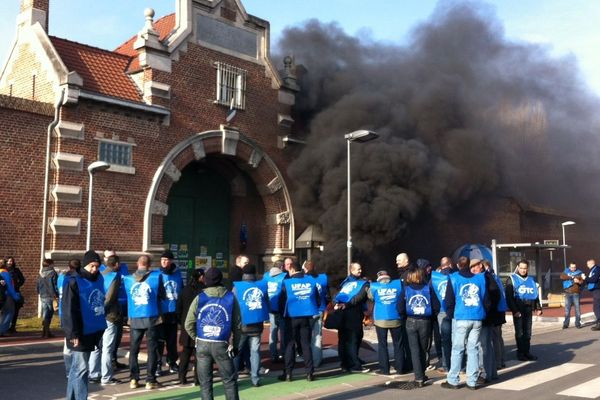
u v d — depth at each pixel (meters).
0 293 12.23
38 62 17.89
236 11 22.00
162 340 9.78
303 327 9.41
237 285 9.00
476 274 8.85
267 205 23.34
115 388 8.70
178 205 21.30
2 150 15.82
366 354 12.26
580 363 10.70
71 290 6.78
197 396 8.19
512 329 16.45
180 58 19.91
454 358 8.73
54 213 16.52
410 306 9.03
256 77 22.53
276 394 8.33
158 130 19.06
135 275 8.88
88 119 17.38
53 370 10.05
